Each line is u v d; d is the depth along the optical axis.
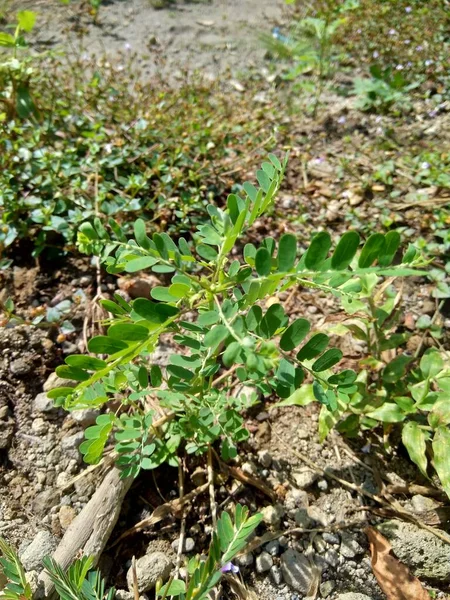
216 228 0.24
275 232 0.47
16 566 0.23
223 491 0.32
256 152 0.54
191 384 0.25
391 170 0.52
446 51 0.71
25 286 0.40
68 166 0.44
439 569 0.29
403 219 0.48
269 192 0.21
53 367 0.36
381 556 0.30
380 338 0.35
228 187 0.49
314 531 0.31
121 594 0.27
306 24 0.77
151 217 0.45
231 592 0.28
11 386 0.34
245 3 0.87
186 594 0.21
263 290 0.20
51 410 0.33
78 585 0.22
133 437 0.27
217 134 0.52
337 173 0.53
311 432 0.35
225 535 0.22
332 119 0.61
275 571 0.29
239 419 0.29
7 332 0.36
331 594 0.29
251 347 0.17
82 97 0.54
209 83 0.66
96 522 0.28
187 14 0.83
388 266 0.21
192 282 0.23
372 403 0.32
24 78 0.48
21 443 0.32
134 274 0.41
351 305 0.34
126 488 0.30
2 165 0.43
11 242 0.40
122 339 0.19
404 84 0.64
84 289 0.40
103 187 0.44
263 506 0.32
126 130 0.49
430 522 0.31
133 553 0.29
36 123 0.49
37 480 0.31
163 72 0.69
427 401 0.31
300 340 0.20
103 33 0.76
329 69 0.70
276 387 0.21
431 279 0.44
